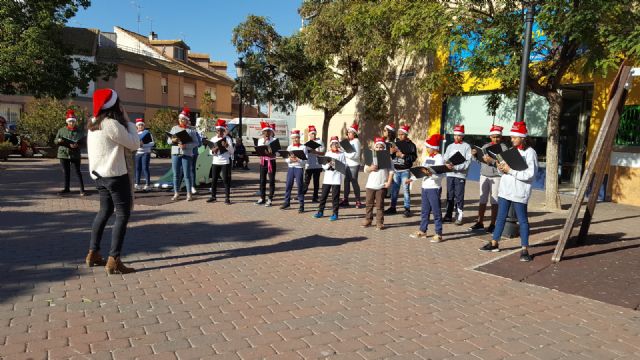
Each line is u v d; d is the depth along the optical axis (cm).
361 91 2152
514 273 593
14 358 333
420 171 748
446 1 1060
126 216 529
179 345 364
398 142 983
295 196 1212
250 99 2166
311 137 1028
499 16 961
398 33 1076
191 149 1071
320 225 862
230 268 574
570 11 821
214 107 4472
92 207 929
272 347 368
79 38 3388
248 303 461
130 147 519
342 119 2339
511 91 1146
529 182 646
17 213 845
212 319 418
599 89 1237
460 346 384
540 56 1209
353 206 1088
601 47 882
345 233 803
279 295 487
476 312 461
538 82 1102
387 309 460
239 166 1950
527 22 809
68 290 473
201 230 781
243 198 1153
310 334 395
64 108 2227
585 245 742
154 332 386
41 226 752
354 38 1627
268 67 2114
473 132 1648
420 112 1848
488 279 570
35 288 474
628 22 865
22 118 2225
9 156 2111
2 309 418
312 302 471
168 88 3884
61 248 624
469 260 655
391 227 870
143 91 3634
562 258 662
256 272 562
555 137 1055
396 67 1955
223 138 1036
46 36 1730
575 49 970
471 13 1043
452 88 1168
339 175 913
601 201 1229
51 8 1745
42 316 407
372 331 407
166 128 2562
